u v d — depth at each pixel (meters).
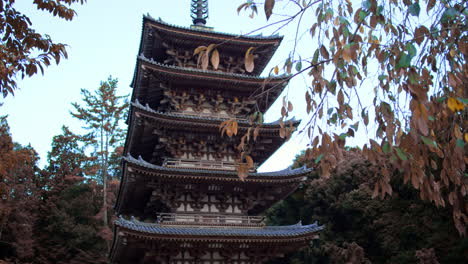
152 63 27.47
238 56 32.72
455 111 7.73
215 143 28.53
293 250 27.06
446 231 41.16
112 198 66.50
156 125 26.94
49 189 65.75
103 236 58.25
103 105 72.62
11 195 56.50
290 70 8.09
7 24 12.12
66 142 72.19
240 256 25.84
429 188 8.64
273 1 6.67
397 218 47.53
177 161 27.47
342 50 7.38
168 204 26.08
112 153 71.88
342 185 58.41
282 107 8.69
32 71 12.41
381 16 7.82
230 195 27.55
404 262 44.34
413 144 7.78
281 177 26.86
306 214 62.28
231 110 30.34
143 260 25.61
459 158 8.34
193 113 29.80
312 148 8.57
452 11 7.30
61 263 55.06
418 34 7.74
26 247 53.88
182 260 24.66
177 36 30.38
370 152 8.55
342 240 53.72
